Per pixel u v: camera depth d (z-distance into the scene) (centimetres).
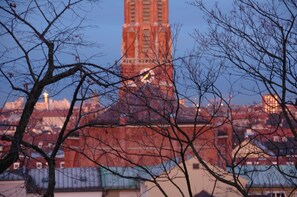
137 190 8138
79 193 8831
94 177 8850
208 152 5538
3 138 1839
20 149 1819
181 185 6750
